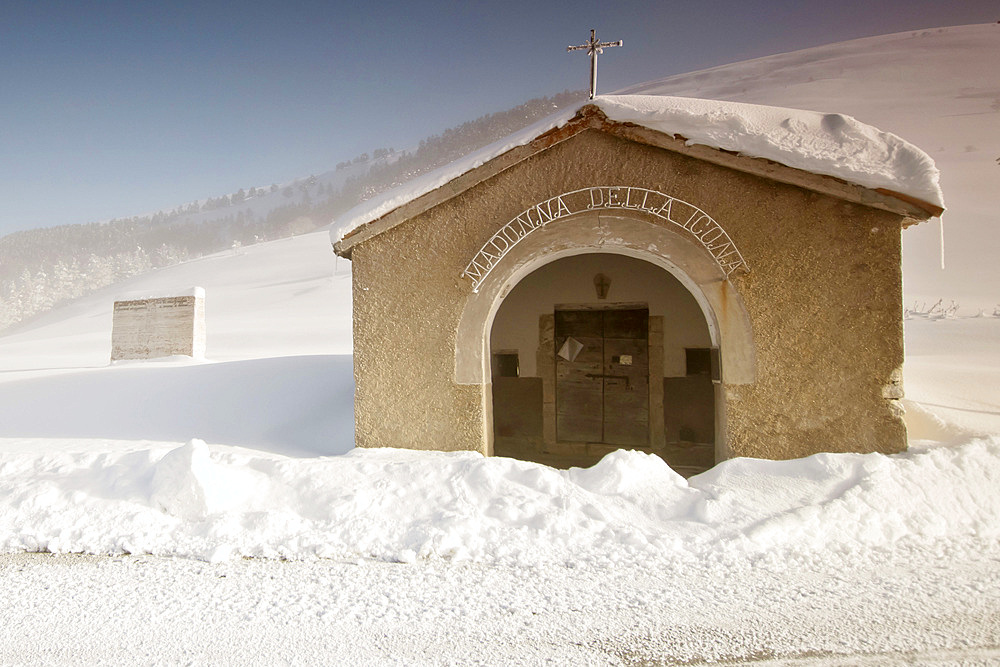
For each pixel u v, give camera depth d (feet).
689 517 13.41
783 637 8.90
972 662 8.20
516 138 18.11
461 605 10.06
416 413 18.61
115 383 30.37
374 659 8.41
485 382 18.65
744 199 16.98
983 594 10.12
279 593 10.64
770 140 16.24
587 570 11.43
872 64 457.68
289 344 91.09
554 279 27.99
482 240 18.42
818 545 12.12
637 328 27.32
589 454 27.09
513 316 28.37
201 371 31.19
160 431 23.70
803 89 427.74
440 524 13.10
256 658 8.48
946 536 12.48
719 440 18.07
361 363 18.98
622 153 17.71
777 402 16.71
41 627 9.48
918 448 16.15
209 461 15.11
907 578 10.78
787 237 16.75
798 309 16.69
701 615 9.61
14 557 12.60
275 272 235.81
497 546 12.37
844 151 16.05
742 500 13.74
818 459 14.65
